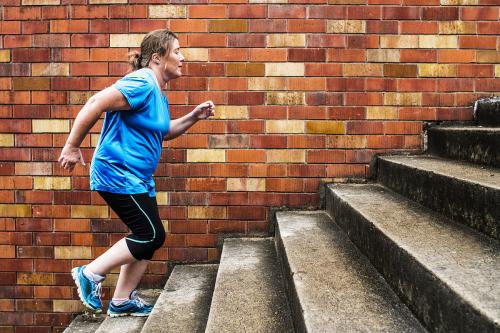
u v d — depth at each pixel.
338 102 3.76
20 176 3.79
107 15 3.72
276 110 3.76
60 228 3.79
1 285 3.81
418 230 2.31
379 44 3.74
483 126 3.61
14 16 3.73
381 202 3.02
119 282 3.08
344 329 1.74
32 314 3.81
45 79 3.75
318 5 3.72
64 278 3.80
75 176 3.78
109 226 3.78
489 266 1.76
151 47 2.84
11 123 3.78
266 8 3.71
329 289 2.14
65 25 3.73
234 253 3.38
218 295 2.60
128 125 2.69
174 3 3.71
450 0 3.73
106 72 3.75
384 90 3.76
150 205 2.79
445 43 3.75
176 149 3.77
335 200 3.37
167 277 3.80
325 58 3.74
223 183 3.78
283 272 2.87
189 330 2.59
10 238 3.80
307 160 3.78
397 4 3.73
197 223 3.79
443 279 1.62
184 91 3.75
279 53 3.74
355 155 3.79
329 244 2.86
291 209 3.79
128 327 2.95
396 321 1.82
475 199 2.23
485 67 3.76
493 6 3.74
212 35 3.73
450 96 3.77
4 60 3.76
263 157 3.77
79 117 2.54
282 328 2.21
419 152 3.79
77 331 3.44
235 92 3.75
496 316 1.32
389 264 2.19
